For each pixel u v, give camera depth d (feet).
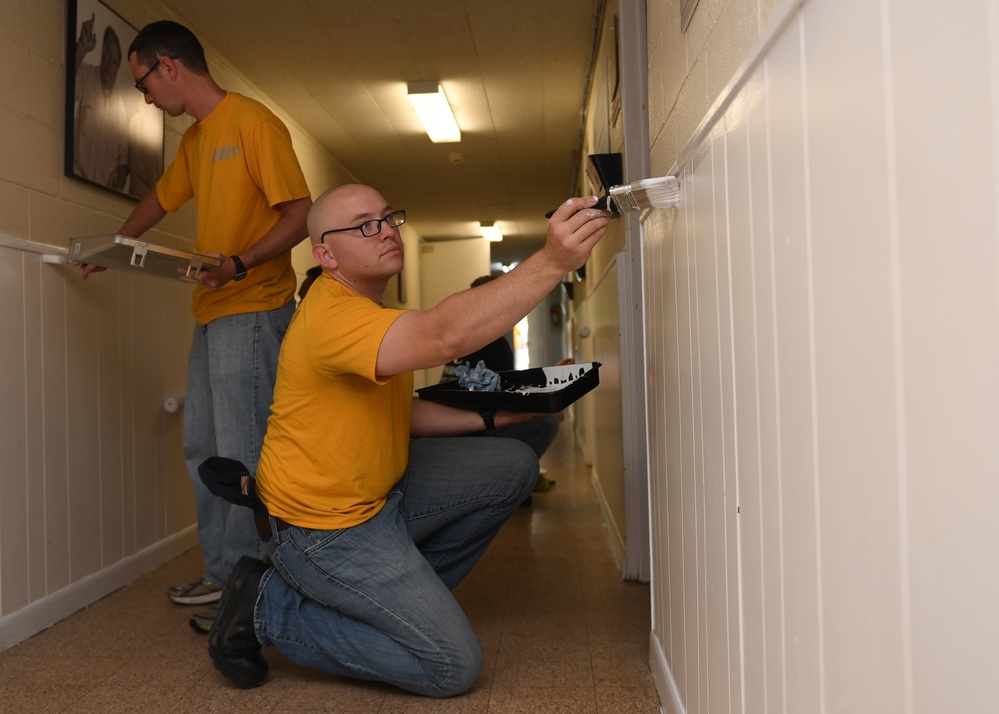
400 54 12.96
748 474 3.03
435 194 23.79
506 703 5.41
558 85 14.61
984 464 1.36
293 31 11.93
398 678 5.42
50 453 7.41
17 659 6.42
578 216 4.25
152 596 8.17
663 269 5.04
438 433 6.73
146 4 10.11
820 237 2.16
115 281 8.65
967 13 1.36
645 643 6.48
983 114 1.33
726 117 3.24
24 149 7.25
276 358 7.42
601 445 12.26
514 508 6.52
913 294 1.61
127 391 8.86
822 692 2.27
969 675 1.43
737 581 3.26
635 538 8.34
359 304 5.13
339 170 19.92
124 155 9.12
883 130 1.73
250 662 5.73
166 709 5.44
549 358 45.57
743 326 3.02
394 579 5.36
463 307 4.51
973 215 1.37
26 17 7.35
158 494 9.52
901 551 1.71
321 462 5.39
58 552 7.48
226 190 7.29
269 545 5.73
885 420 1.77
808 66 2.21
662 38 5.32
